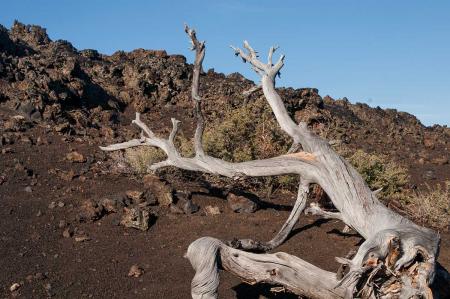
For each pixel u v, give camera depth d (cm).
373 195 655
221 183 1089
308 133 741
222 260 560
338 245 813
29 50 2145
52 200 912
